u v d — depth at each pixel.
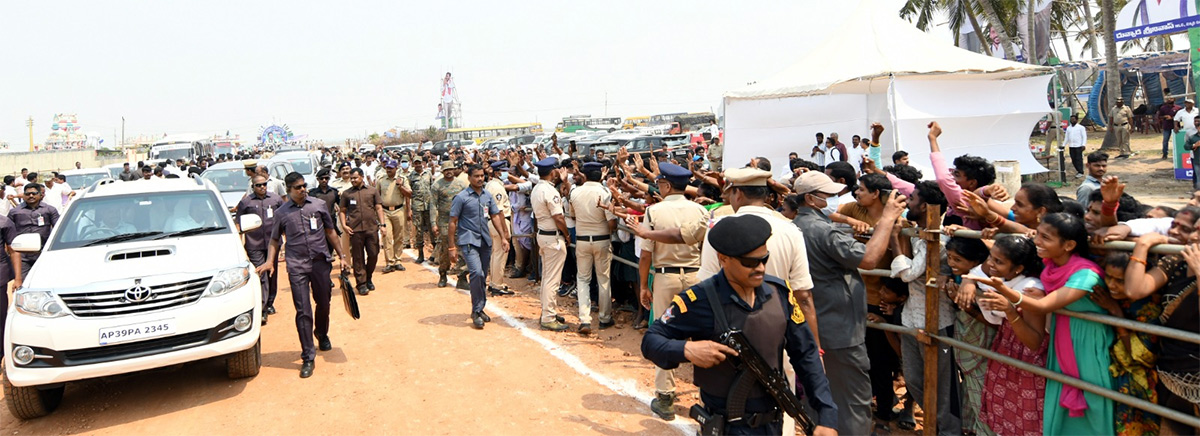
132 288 5.29
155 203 6.67
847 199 7.50
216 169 15.46
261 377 6.13
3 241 7.27
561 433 4.78
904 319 4.49
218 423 5.18
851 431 4.09
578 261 7.14
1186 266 3.23
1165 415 3.22
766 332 2.80
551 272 7.29
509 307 8.35
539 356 6.44
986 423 4.12
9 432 5.25
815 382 2.87
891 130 12.97
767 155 14.76
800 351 2.93
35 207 8.77
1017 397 3.90
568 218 8.57
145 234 6.31
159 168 16.53
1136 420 3.46
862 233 4.45
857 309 4.10
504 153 18.77
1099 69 25.06
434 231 11.48
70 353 5.14
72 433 5.15
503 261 8.94
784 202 4.54
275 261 7.10
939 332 4.25
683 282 5.34
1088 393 3.54
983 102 12.74
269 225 8.27
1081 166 16.47
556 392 5.54
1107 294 3.46
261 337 7.48
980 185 4.79
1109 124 20.39
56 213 9.02
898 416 4.98
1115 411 3.48
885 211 3.93
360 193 9.28
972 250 3.99
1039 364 3.81
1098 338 3.48
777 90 13.02
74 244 6.11
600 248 7.04
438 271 10.75
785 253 3.82
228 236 6.35
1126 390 3.46
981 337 4.11
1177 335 3.12
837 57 12.94
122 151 70.56
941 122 12.29
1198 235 3.08
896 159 7.66
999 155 13.13
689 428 4.81
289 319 8.23
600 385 5.67
